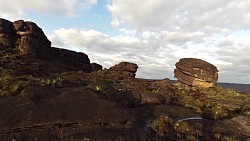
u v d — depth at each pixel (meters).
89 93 18.38
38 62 40.88
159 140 17.73
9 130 13.14
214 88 45.12
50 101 15.88
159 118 21.38
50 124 13.97
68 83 29.20
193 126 22.81
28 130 13.40
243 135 23.45
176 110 26.05
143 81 44.69
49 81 26.81
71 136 13.27
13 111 14.32
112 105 16.05
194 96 37.06
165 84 44.47
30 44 44.81
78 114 15.00
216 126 24.33
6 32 44.81
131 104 25.55
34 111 14.52
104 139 13.31
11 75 28.97
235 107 33.09
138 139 14.52
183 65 46.75
